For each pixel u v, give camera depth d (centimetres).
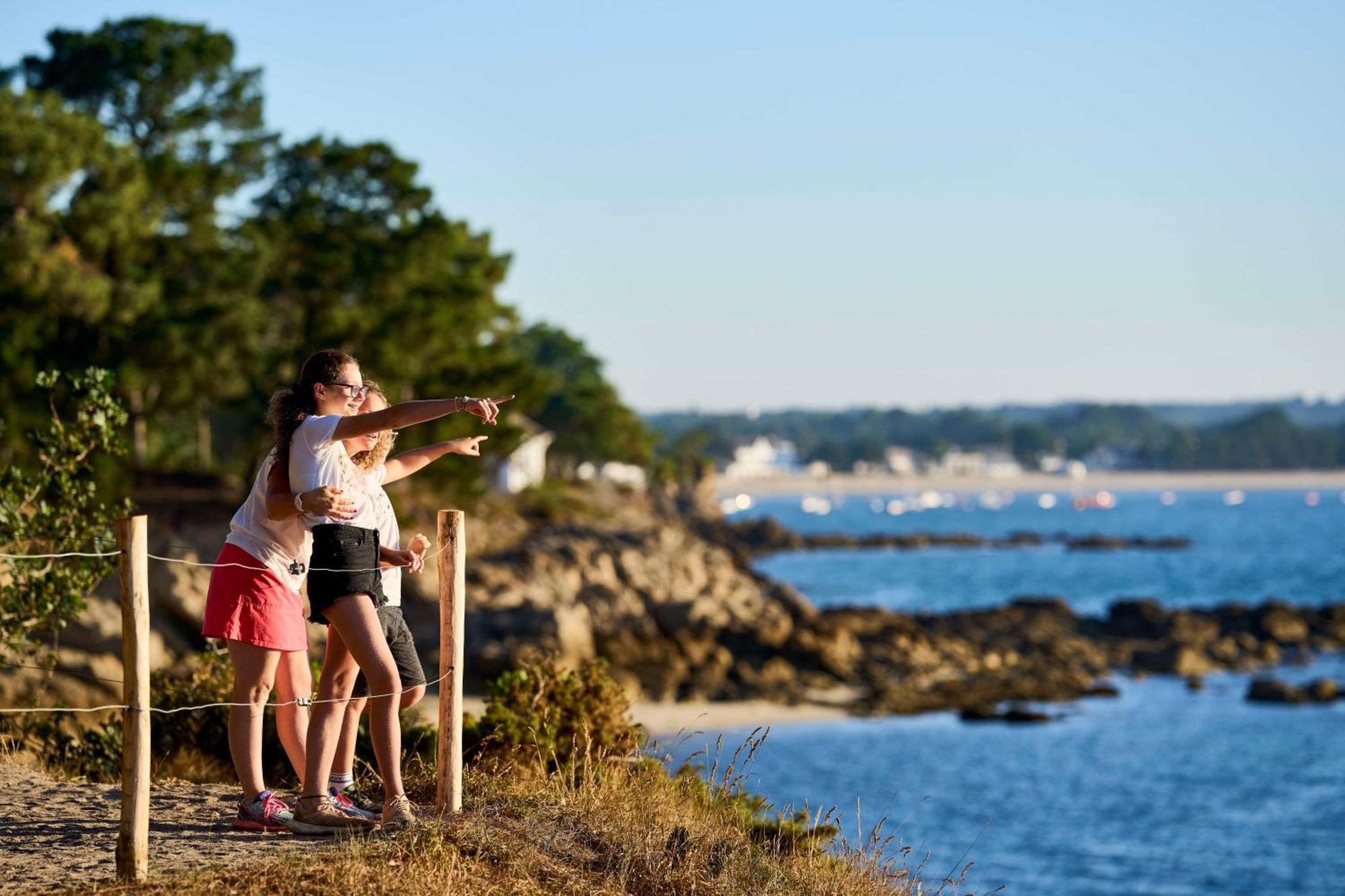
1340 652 6650
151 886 747
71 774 1326
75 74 6575
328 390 852
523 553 6612
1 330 4756
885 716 4556
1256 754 3906
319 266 5378
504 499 9075
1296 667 6109
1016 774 3584
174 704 1383
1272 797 3350
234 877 762
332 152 5994
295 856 802
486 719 1227
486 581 5712
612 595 5359
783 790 3266
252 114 6750
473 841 851
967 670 5641
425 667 4319
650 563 7044
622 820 959
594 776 1060
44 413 4594
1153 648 6356
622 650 4912
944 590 10581
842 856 1087
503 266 6831
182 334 5122
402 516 5356
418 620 4697
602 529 8069
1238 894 2483
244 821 873
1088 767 3697
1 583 1473
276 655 859
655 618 5209
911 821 3020
